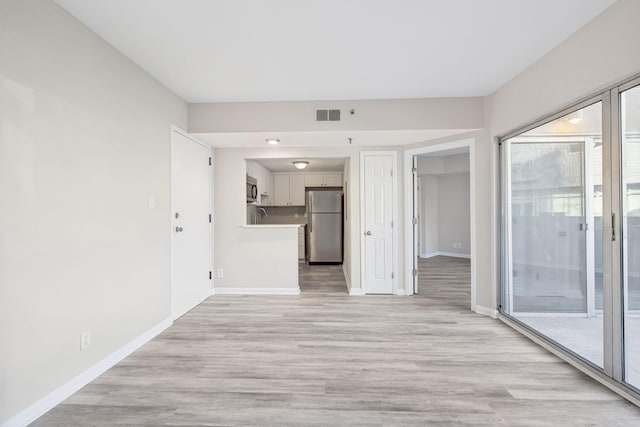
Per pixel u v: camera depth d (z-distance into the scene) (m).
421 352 2.47
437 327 3.01
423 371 2.17
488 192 3.31
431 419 1.67
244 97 3.32
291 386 1.99
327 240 6.69
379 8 1.88
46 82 1.74
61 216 1.83
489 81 2.96
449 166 7.36
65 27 1.86
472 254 3.50
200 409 1.75
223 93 3.21
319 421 1.65
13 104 1.56
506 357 2.38
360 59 2.52
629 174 1.91
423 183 7.85
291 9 1.88
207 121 3.46
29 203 1.64
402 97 3.35
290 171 6.90
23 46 1.61
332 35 2.18
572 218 2.84
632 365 1.91
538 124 2.67
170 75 2.78
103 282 2.18
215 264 4.29
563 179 2.87
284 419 1.67
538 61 2.54
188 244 3.52
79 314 1.96
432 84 3.03
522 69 2.72
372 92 3.21
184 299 3.42
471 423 1.64
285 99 3.38
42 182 1.71
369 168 4.23
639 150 1.91
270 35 2.17
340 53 2.42
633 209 1.91
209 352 2.48
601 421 1.65
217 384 2.01
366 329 2.97
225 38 2.20
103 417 1.68
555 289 2.92
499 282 3.26
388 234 4.22
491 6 1.88
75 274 1.93
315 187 6.94
